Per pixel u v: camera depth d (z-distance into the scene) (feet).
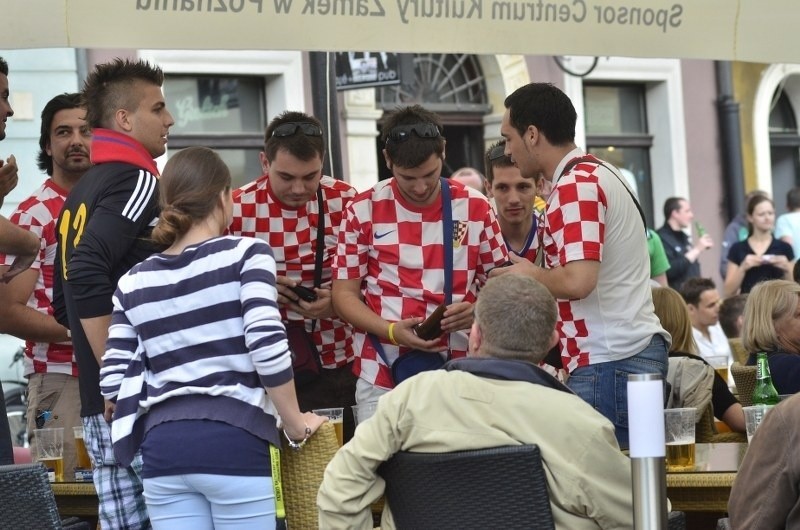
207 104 36.47
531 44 13.00
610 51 13.30
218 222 11.64
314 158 14.94
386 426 10.47
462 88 40.37
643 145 44.50
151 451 11.20
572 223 13.55
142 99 13.28
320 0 12.30
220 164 11.66
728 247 41.70
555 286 13.57
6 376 32.37
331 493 10.62
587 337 13.97
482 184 28.07
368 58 24.03
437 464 10.25
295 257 15.53
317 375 15.78
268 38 12.21
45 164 17.69
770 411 10.10
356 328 15.10
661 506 9.39
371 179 38.04
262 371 10.99
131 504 13.07
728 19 13.75
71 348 16.98
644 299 14.11
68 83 33.68
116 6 11.93
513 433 10.30
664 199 44.62
